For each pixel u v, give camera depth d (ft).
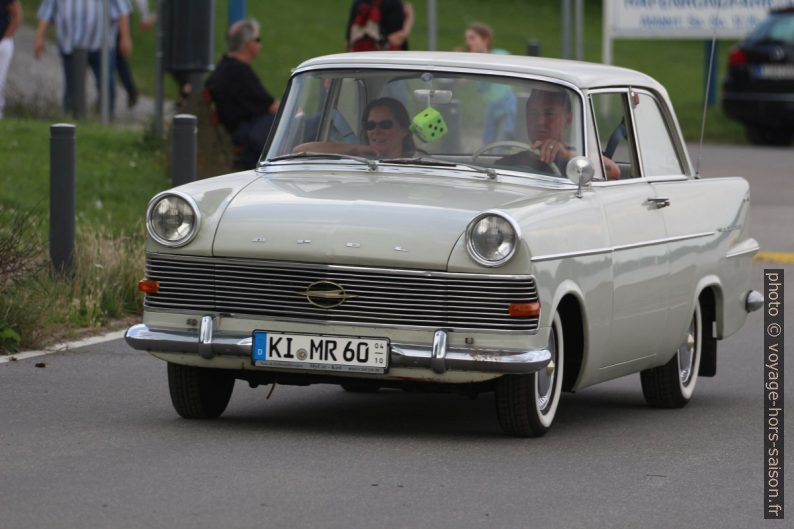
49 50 230.27
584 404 73.72
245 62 123.95
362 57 67.41
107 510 48.08
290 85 68.23
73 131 89.81
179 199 60.18
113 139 142.51
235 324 59.47
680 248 70.13
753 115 216.74
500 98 65.21
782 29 216.74
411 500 50.96
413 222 58.34
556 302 59.62
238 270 59.26
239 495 50.57
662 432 66.18
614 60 320.91
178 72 131.95
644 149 70.59
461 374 57.93
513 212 58.65
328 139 66.49
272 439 60.03
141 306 91.76
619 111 68.95
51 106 161.58
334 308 58.39
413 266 57.72
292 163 65.82
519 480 54.75
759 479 57.06
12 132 138.72
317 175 64.54
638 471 57.52
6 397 67.51
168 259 60.18
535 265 58.03
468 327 57.72
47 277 87.56
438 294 57.77
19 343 79.51
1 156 127.65
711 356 76.28
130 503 49.08
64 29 172.04
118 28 179.42
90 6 172.24
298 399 70.64
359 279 58.13
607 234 63.82
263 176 64.54
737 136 234.17
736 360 87.40
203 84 133.69
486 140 65.10
